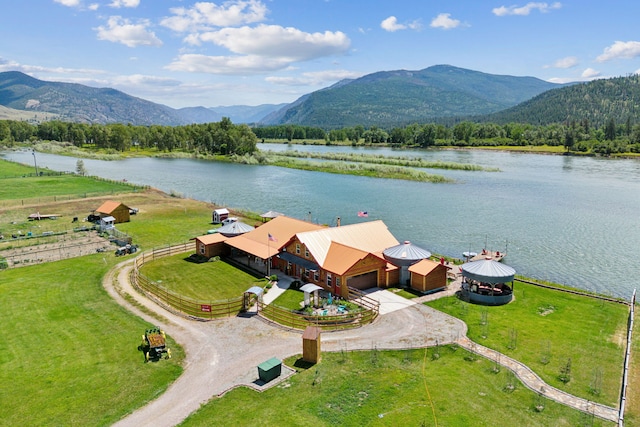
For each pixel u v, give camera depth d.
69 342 35.53
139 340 35.91
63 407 27.03
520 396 27.69
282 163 189.12
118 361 32.56
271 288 49.16
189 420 25.66
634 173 157.25
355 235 54.53
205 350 34.38
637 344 34.94
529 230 79.62
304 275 51.66
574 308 43.19
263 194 117.25
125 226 79.88
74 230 74.75
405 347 34.56
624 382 28.84
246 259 59.91
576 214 92.19
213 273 54.28
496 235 76.50
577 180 140.12
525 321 39.78
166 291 47.31
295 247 53.22
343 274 45.31
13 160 197.38
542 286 50.03
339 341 35.84
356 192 119.56
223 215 83.56
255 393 28.34
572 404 26.83
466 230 79.75
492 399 27.36
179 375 30.69
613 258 64.25
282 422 25.19
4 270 54.31
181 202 104.00
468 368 31.19
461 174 155.25
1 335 36.66
